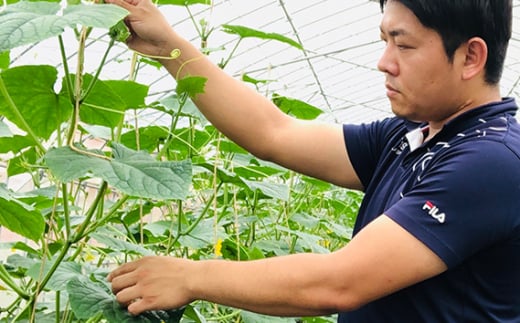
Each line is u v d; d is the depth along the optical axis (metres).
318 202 4.09
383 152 1.92
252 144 1.98
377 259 1.35
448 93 1.53
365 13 11.16
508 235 1.39
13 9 1.30
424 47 1.47
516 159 1.40
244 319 2.06
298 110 2.70
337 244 4.35
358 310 1.62
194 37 8.28
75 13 1.22
